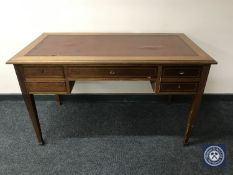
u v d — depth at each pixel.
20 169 1.48
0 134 1.77
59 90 1.43
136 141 1.71
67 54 1.38
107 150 1.63
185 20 1.85
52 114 2.02
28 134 1.77
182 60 1.30
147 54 1.39
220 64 2.03
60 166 1.50
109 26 1.88
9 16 1.81
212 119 1.96
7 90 2.15
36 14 1.82
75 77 1.37
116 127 1.86
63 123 1.91
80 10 1.81
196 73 1.37
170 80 1.39
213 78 2.11
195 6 1.79
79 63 1.30
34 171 1.46
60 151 1.62
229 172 1.47
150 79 1.39
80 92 2.17
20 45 1.94
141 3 1.79
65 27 1.88
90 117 1.99
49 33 1.85
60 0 1.77
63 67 1.33
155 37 1.76
